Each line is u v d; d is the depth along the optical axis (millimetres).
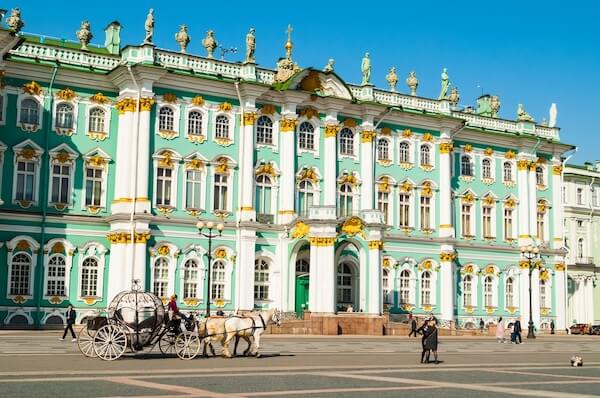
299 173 66875
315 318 59438
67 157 59000
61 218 58250
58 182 58875
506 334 67625
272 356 35031
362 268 63281
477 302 76125
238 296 62688
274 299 64188
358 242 62906
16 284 56562
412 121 73750
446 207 74375
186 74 61781
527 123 81750
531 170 81188
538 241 80375
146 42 60438
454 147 77062
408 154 73562
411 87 75000
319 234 61031
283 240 64750
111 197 60312
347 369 29000
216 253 62594
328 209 61219
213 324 33344
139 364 28938
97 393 19594
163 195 61219
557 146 83062
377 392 21125
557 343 58250
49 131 58688
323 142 68688
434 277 73438
